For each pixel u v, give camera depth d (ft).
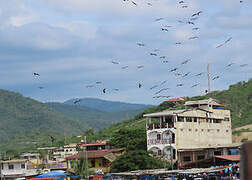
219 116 331.36
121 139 351.46
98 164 323.78
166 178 191.31
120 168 265.75
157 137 299.58
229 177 193.36
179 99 469.98
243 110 491.72
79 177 290.35
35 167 359.66
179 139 291.38
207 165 263.08
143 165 264.72
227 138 339.98
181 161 286.25
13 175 339.16
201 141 310.24
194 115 308.40
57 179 254.88
